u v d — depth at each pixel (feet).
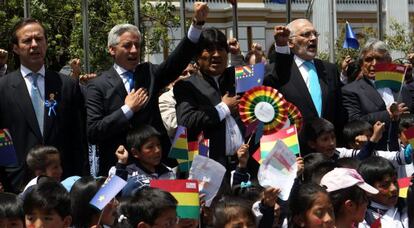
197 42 22.52
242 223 17.31
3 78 22.11
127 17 56.85
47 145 21.44
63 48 60.23
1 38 53.78
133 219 17.10
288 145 20.45
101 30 56.24
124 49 22.56
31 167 20.67
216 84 22.70
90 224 18.07
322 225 17.71
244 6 87.71
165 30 59.88
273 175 18.76
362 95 26.53
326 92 24.44
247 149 20.97
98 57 55.77
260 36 88.53
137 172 21.27
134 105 21.65
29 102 21.83
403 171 25.75
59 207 17.13
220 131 22.06
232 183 20.90
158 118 23.00
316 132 23.31
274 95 22.02
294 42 24.45
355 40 46.26
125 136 22.06
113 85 22.44
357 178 18.90
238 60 27.14
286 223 19.39
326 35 83.61
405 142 25.84
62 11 59.52
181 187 18.06
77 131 22.52
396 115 25.32
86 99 22.54
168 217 17.03
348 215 18.79
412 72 31.91
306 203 17.76
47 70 22.38
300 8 84.89
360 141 24.67
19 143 21.71
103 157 22.12
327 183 18.93
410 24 88.43
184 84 22.66
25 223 17.12
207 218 19.65
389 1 88.38
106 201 16.96
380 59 26.84
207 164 19.69
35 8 57.26
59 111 22.04
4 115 21.84
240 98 22.25
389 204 21.20
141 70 22.80
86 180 18.42
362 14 91.66
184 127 21.16
